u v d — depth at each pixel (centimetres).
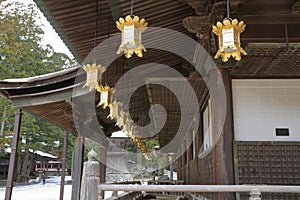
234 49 217
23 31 2212
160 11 327
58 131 2350
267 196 343
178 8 332
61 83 544
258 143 352
